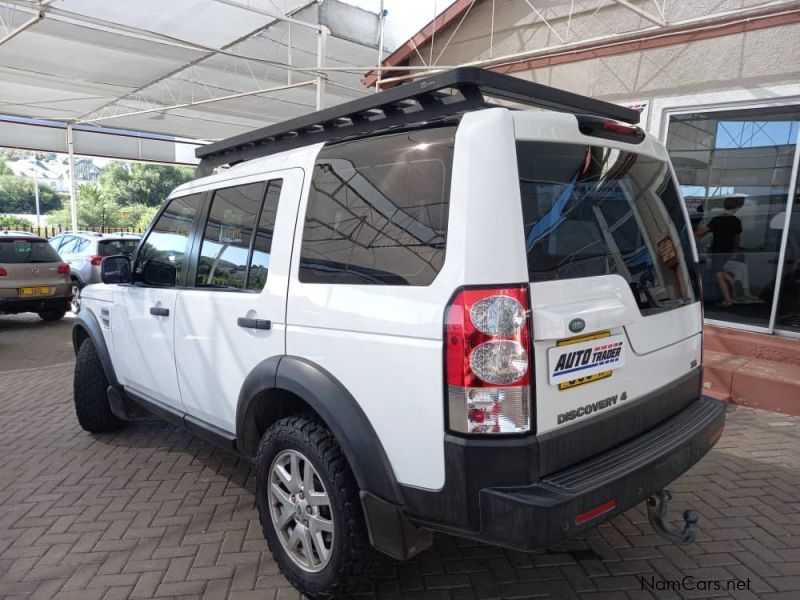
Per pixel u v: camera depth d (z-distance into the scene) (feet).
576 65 21.35
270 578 8.35
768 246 17.43
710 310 18.83
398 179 6.67
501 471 5.78
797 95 16.20
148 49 34.27
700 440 7.48
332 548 7.13
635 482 6.33
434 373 5.96
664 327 7.61
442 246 6.02
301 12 29.76
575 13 21.30
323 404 6.94
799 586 8.04
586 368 6.33
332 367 7.04
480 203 5.79
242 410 8.39
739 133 17.72
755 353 16.72
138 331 11.23
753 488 10.80
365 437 6.58
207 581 8.29
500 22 23.89
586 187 6.75
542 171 6.21
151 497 10.89
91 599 7.93
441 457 5.99
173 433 14.25
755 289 17.79
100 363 13.34
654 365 7.43
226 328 8.80
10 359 22.93
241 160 10.49
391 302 6.41
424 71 26.66
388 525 6.51
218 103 47.55
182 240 10.36
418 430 6.16
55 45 33.53
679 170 19.22
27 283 28.68
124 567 8.66
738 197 17.94
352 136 7.67
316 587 7.46
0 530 9.76
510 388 5.72
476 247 5.74
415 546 6.58
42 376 20.12
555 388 6.03
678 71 18.62
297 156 8.30
